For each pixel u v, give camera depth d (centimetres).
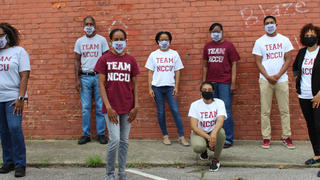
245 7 581
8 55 425
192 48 591
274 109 583
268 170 446
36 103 616
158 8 595
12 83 426
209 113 458
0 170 442
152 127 601
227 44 552
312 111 461
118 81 384
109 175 392
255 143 571
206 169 453
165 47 555
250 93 584
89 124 586
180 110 595
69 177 426
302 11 573
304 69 461
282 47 533
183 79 593
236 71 584
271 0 577
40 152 529
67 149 545
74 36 607
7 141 442
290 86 577
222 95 552
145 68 599
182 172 442
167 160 482
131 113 394
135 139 603
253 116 586
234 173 434
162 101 567
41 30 612
